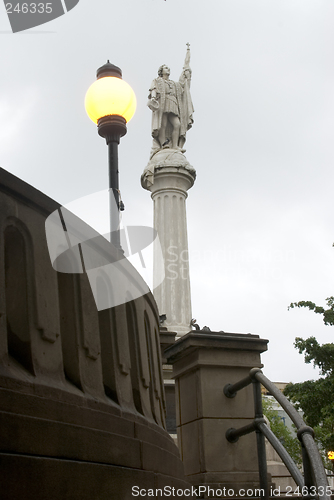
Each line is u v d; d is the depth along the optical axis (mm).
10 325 3871
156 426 5344
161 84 21594
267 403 41062
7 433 3309
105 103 6324
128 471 4184
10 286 3920
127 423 4520
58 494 3480
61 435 3664
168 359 8516
